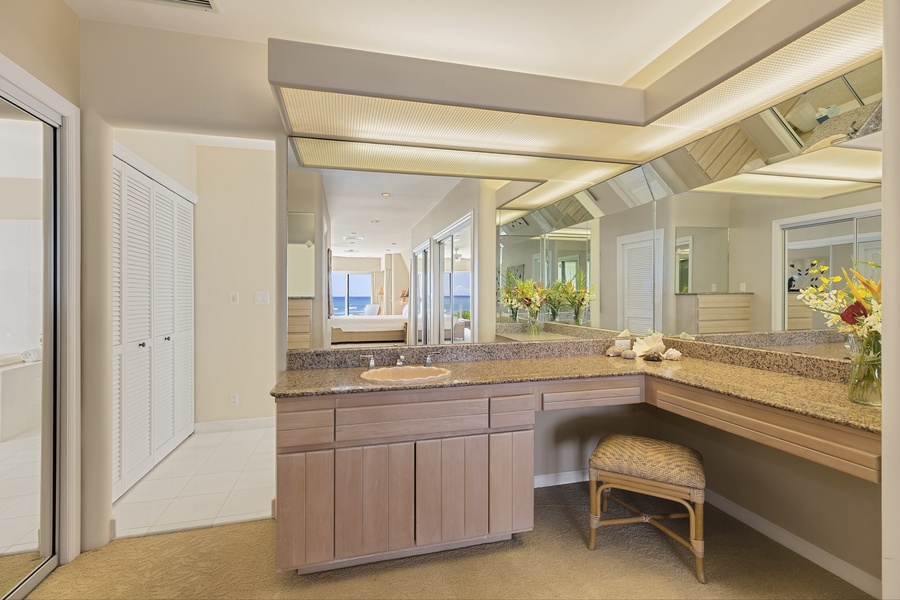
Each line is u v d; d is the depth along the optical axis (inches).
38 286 73.2
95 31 81.0
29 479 72.1
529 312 107.9
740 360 91.0
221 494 104.8
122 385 103.7
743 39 67.4
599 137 92.8
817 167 74.3
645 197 112.5
